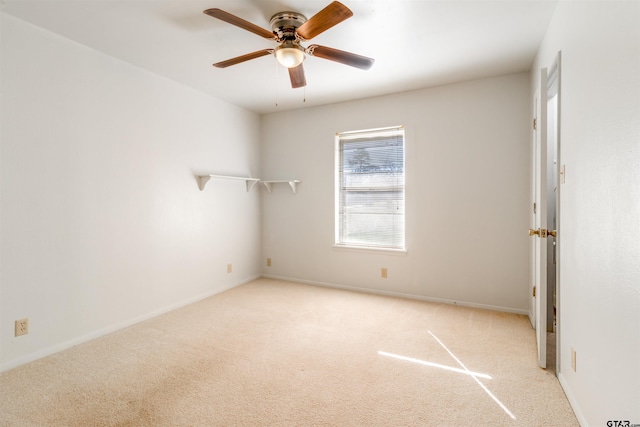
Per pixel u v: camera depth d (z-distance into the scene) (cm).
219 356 232
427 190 352
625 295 114
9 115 213
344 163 405
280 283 429
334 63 285
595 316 141
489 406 175
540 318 212
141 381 200
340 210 410
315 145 416
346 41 247
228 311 323
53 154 236
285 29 211
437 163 346
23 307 221
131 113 289
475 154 329
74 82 248
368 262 388
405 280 367
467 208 334
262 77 319
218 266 387
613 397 124
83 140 254
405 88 349
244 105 412
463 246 337
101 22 221
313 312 320
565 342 185
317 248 420
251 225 440
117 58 277
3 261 212
